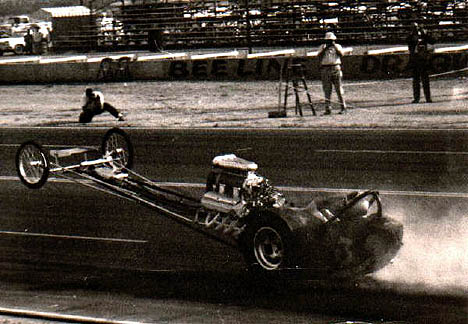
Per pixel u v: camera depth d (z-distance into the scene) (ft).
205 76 188.03
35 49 278.67
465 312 38.04
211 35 259.19
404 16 229.86
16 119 141.28
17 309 42.19
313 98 148.56
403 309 38.88
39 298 44.32
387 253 43.78
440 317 37.40
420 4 228.22
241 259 50.67
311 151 93.20
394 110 127.24
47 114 147.54
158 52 245.04
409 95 143.84
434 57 164.45
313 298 41.45
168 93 169.07
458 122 110.83
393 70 167.63
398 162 83.56
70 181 79.87
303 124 117.39
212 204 46.52
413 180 74.08
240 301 41.73
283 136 106.42
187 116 134.82
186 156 93.81
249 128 116.37
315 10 242.99
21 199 72.59
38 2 454.40
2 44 290.97
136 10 268.82
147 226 60.75
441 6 227.20
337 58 126.11
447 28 223.51
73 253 54.19
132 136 113.29
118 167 62.75
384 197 67.15
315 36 240.32
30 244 57.11
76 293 45.03
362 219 44.21
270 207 44.55
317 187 72.54
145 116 137.59
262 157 90.68
